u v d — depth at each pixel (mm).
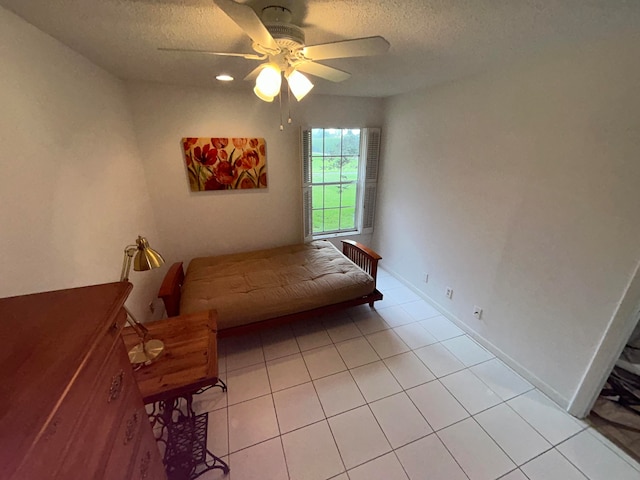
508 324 2186
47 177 1296
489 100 2096
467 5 1117
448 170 2576
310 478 1465
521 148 1914
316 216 3809
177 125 2764
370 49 1218
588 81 1516
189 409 1499
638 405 1850
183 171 2930
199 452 1495
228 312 2246
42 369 512
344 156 3688
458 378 2104
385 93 3059
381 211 3783
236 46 1597
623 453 1590
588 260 1635
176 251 3156
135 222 2418
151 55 1753
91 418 596
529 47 1606
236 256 3227
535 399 1930
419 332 2623
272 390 1994
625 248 1469
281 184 3381
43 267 1200
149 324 1593
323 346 2439
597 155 1526
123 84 2428
